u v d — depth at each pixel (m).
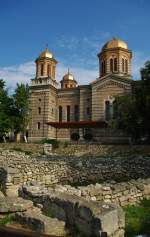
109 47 61.25
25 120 59.09
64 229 8.29
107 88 56.03
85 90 59.47
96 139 54.16
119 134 51.81
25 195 11.30
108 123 47.72
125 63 61.50
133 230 8.74
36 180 18.75
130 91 53.75
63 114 62.34
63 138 60.00
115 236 7.73
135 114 40.09
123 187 12.21
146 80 39.81
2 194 13.94
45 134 59.06
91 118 56.94
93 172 21.52
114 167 22.27
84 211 8.01
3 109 57.75
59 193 10.18
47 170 19.58
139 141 45.28
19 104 58.94
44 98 60.72
